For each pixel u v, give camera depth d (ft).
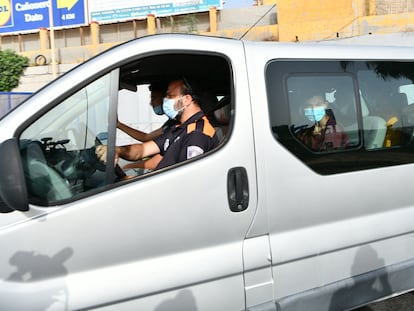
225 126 8.60
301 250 8.25
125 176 7.72
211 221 7.47
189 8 81.00
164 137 9.50
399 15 52.26
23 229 6.48
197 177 7.36
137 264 7.00
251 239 7.86
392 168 9.45
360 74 9.41
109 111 7.42
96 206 6.77
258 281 7.91
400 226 9.48
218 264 7.49
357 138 9.12
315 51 8.93
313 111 8.63
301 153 8.32
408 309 11.82
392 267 9.43
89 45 80.64
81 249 6.66
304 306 8.27
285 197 8.11
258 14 75.00
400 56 10.07
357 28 54.44
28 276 6.46
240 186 7.69
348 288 8.79
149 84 10.17
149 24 81.25
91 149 7.41
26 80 72.74
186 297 7.30
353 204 8.90
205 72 9.21
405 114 9.98
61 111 7.11
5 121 6.81
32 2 88.74
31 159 6.80
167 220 7.15
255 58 8.22
